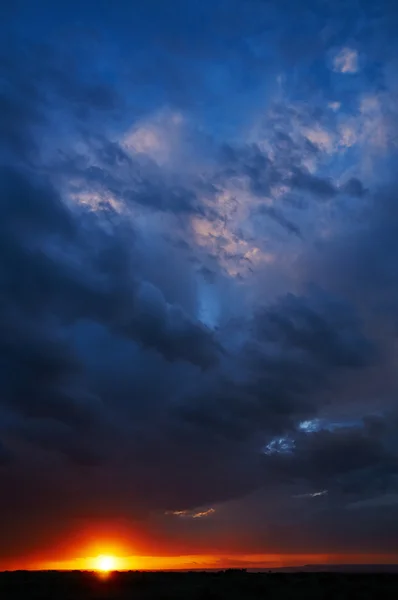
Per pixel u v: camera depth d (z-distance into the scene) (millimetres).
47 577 56281
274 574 62469
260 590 42156
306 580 53250
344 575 59938
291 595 39562
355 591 42250
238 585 45938
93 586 44469
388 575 59438
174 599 36844
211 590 41438
